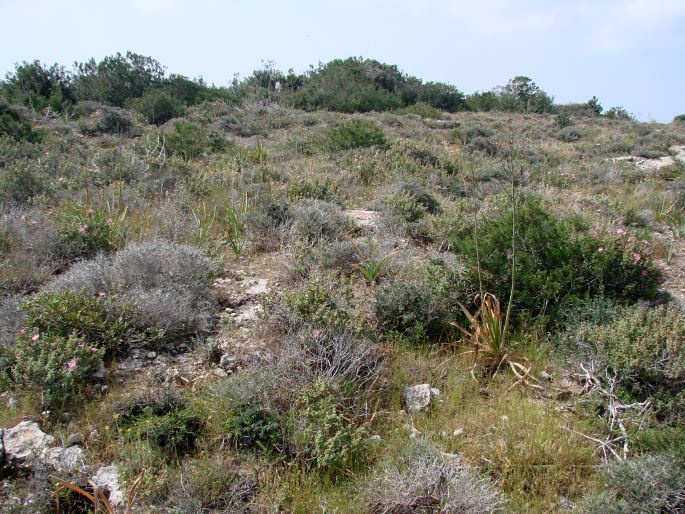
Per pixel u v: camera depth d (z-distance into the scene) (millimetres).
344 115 23453
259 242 6195
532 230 4926
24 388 3480
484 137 16953
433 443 3119
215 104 24547
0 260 5281
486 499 2686
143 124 18938
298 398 3391
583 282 4758
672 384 3590
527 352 4168
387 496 2756
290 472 2979
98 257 5051
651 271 4855
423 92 30766
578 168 12359
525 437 3238
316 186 8438
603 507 2648
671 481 2717
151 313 4168
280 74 31094
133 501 2670
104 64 25594
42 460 2895
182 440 3113
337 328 3949
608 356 3768
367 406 3463
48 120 17703
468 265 4949
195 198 7820
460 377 3869
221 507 2758
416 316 4371
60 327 3855
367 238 6230
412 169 10922
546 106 31219
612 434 3299
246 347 4012
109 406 3369
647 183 11109
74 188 8281
